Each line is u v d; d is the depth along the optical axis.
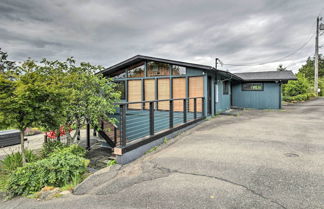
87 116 5.63
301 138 4.69
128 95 10.01
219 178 2.66
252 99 13.12
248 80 12.55
